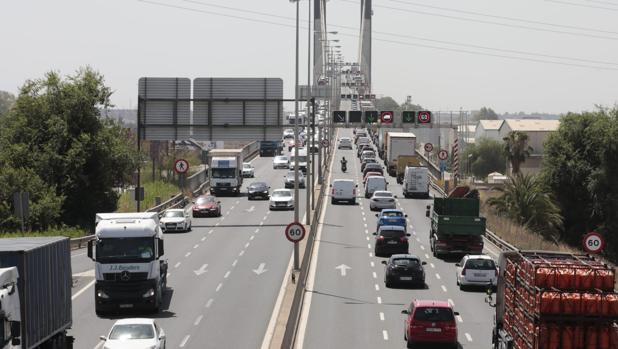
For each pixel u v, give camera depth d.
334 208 155.50
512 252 52.34
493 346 54.59
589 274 43.06
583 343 42.50
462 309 72.62
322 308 73.12
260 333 61.78
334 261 99.50
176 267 93.81
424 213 147.25
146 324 52.81
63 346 53.38
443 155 197.62
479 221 99.94
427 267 95.88
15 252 45.03
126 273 68.12
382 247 102.94
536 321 43.16
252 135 128.12
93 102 136.12
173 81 128.62
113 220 69.62
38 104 133.88
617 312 42.19
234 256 101.19
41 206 121.00
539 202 152.50
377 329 64.62
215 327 63.94
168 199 160.62
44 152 132.12
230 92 128.12
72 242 108.88
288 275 87.81
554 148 172.00
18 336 42.16
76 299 76.00
